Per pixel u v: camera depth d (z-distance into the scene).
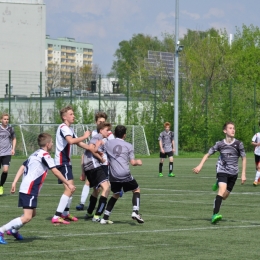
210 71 75.81
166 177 29.27
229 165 14.07
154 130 52.53
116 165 13.32
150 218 14.47
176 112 48.69
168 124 29.89
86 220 14.13
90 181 14.14
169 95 54.16
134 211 13.42
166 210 16.09
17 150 48.59
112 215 15.02
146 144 51.69
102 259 9.53
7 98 53.53
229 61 76.56
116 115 53.34
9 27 83.81
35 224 13.41
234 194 20.75
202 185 24.50
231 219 14.32
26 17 84.50
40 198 19.17
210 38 81.06
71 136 13.72
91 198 14.34
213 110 54.56
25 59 84.25
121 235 11.91
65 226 13.13
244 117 54.78
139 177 29.28
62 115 13.91
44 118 52.09
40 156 11.16
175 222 13.79
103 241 11.20
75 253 10.02
